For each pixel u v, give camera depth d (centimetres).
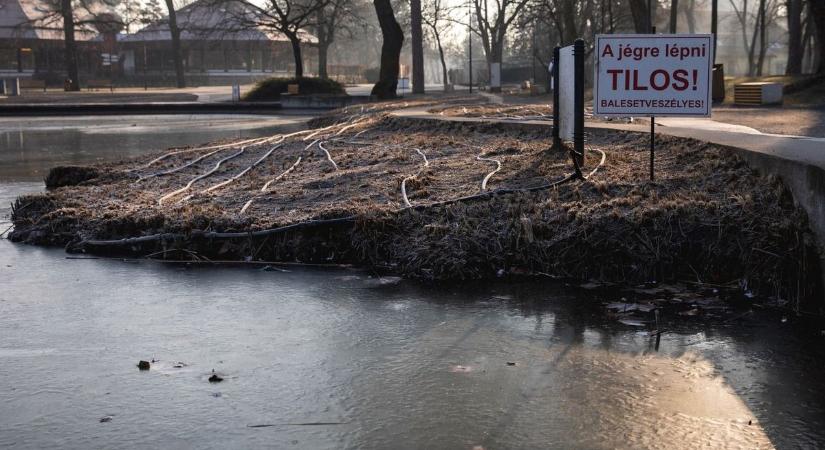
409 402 460
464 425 430
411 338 570
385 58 4266
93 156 1930
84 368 518
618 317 611
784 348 543
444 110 2244
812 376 494
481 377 496
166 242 830
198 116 3984
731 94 2770
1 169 1653
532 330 584
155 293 694
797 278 638
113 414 448
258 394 473
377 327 596
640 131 1154
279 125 3138
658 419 434
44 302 670
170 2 7850
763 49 5341
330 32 6594
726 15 6869
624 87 859
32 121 3588
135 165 1368
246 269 773
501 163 1057
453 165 1088
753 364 514
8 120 3678
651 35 851
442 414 443
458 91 6084
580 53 949
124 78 8981
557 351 541
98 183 1220
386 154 1281
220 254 813
